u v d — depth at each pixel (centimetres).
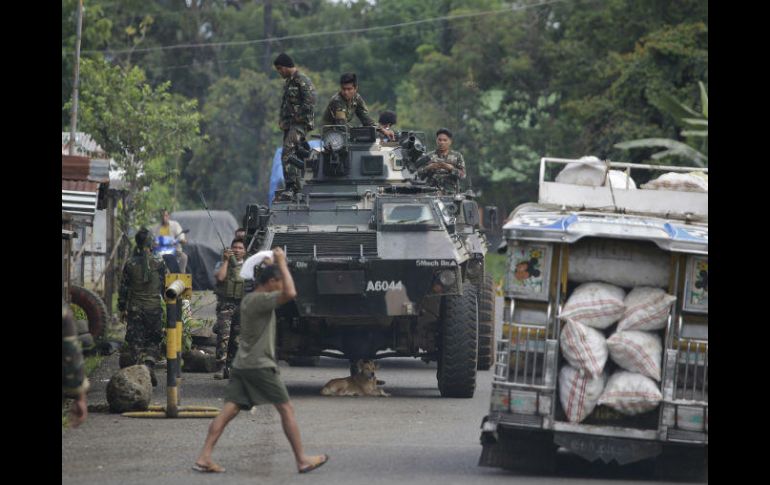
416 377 5097
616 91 13188
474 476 2767
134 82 10019
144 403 3706
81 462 2864
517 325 2797
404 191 4597
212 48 19038
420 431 3456
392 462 2936
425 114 17475
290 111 4912
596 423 2770
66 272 4394
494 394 2789
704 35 12825
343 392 4316
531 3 18225
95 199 4459
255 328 2758
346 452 3070
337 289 4072
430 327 4369
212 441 2761
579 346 2738
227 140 16125
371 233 4206
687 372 2748
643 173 13038
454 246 4219
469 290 4272
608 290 2797
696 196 3048
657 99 12694
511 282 2806
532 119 17925
